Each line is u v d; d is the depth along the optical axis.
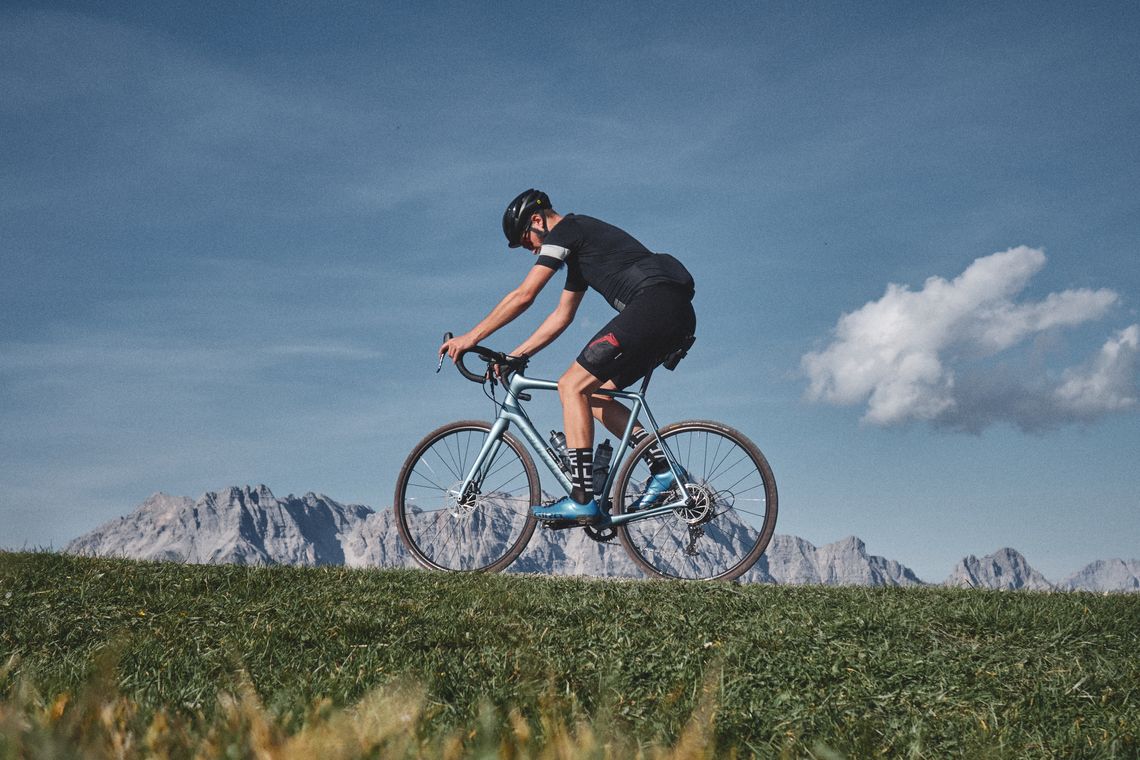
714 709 2.86
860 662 3.71
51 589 4.96
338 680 3.08
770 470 5.83
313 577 5.50
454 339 5.95
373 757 1.85
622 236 5.80
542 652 3.68
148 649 3.60
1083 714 3.22
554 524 5.83
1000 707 3.26
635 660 3.59
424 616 4.36
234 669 3.30
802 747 2.66
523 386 6.06
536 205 6.03
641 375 5.79
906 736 2.88
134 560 6.00
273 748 1.87
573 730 2.46
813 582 5.78
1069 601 5.16
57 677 3.03
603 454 5.75
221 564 5.92
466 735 2.19
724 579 5.78
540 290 5.78
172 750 1.94
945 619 4.54
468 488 6.17
